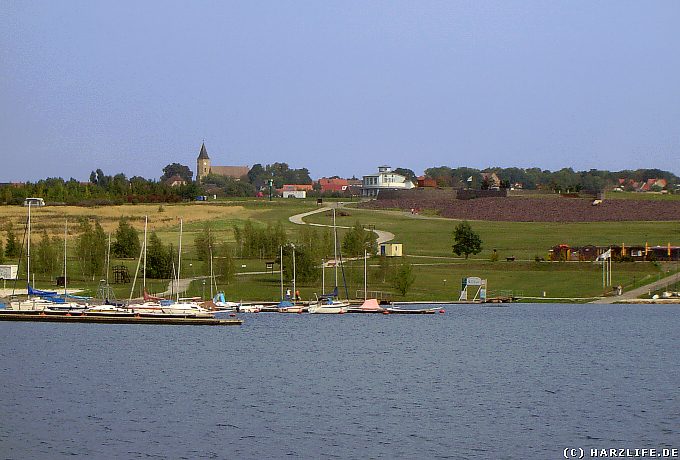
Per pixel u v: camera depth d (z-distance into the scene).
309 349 171.25
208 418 112.88
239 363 154.38
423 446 100.62
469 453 98.19
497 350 172.00
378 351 169.38
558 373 147.00
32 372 144.62
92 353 164.25
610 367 153.38
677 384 137.12
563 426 109.62
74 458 95.81
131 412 115.88
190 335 189.25
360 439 103.19
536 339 187.75
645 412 116.75
